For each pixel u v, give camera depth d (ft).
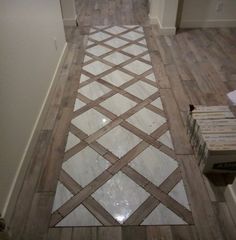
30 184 4.72
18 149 4.62
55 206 4.37
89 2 14.66
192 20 10.93
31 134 5.32
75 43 9.86
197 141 5.08
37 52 5.77
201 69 8.21
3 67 4.02
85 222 4.15
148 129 5.93
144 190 4.62
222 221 4.14
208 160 4.61
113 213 4.27
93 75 7.89
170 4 9.78
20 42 4.75
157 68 8.24
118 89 7.26
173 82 7.56
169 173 4.93
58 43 7.90
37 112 5.76
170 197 4.50
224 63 8.55
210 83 7.53
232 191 4.24
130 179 4.82
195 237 3.93
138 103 6.72
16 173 4.48
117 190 4.63
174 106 6.61
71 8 10.80
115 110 6.50
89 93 7.11
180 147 5.47
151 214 4.25
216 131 4.80
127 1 14.73
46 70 6.52
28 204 4.39
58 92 7.16
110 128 5.96
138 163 5.13
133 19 12.09
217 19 10.92
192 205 4.37
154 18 11.27
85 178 4.85
